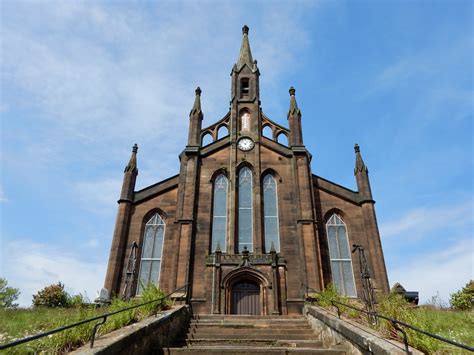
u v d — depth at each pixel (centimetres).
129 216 2625
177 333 1462
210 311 2097
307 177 2666
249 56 3503
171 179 2767
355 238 2577
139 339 966
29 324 1175
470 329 1174
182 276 2273
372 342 852
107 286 2316
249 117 3059
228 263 2236
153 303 1477
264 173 2762
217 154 2823
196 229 2488
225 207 2627
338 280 2452
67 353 735
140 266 2467
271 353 1025
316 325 1455
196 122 2980
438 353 802
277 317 1769
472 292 3167
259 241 2455
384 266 2425
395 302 1281
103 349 718
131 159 2838
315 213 2553
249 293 2230
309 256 2358
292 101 3083
